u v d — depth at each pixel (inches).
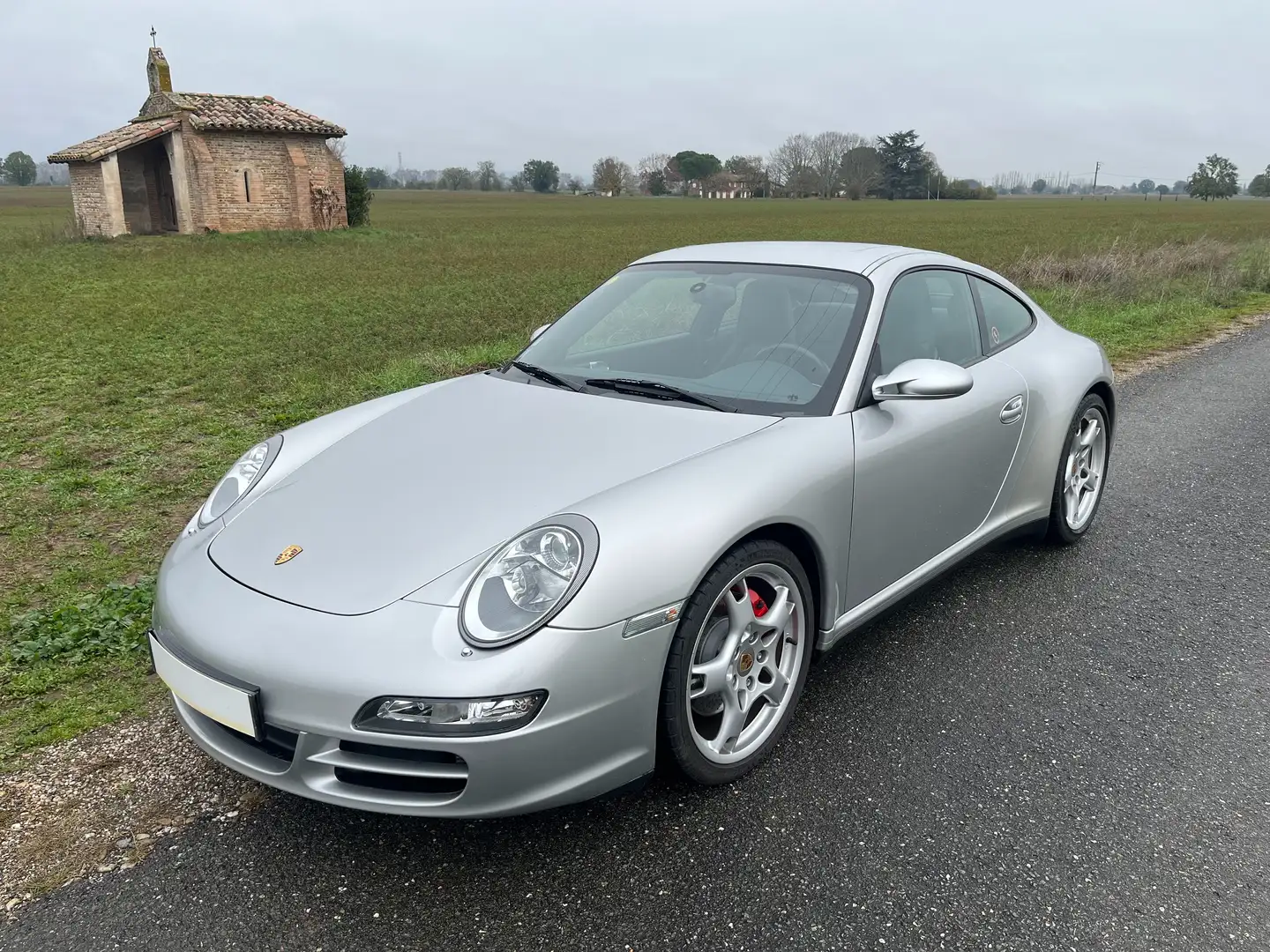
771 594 100.5
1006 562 159.6
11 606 146.5
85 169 1166.3
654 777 100.1
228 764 87.3
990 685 119.0
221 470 217.0
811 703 115.0
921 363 111.3
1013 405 137.4
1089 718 111.5
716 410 109.8
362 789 81.4
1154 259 647.1
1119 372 322.0
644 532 85.3
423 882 84.2
